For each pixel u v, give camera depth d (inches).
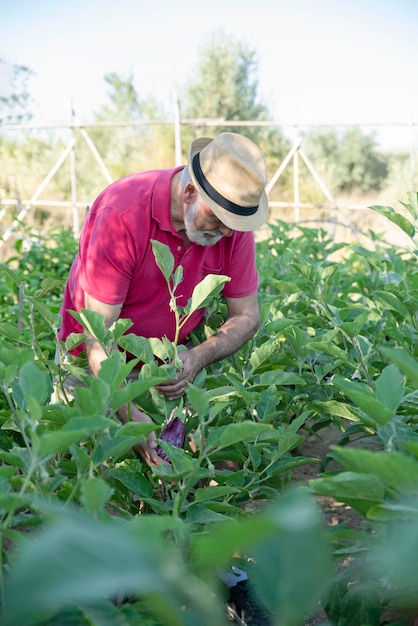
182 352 102.7
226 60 959.6
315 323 142.9
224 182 100.7
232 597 99.6
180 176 105.8
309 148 994.7
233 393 91.1
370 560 60.1
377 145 1037.8
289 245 217.3
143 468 94.2
